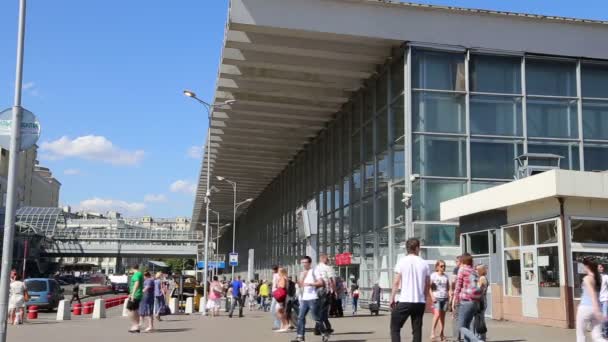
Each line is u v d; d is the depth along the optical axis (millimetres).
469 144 27828
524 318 18734
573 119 28906
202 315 28500
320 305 13852
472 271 11484
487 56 28766
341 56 30641
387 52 30078
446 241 27016
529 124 28484
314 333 14992
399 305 8977
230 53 30609
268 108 39031
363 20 28094
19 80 12312
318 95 36000
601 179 17109
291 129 44156
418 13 28469
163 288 26359
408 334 15953
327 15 27969
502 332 15789
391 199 29312
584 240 17172
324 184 42281
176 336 16219
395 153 29328
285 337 15750
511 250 19641
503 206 19406
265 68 32906
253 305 36312
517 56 28891
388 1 28344
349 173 36562
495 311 20203
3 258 11703
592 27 29438
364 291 32812
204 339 15281
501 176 27906
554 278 17328
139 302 17734
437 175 27484
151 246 113938
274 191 63469
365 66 31938
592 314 9547
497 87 28594
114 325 20516
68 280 103938
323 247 41781
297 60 31234
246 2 27359
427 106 27953
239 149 50719
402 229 27875
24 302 21344
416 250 9203
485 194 20438
